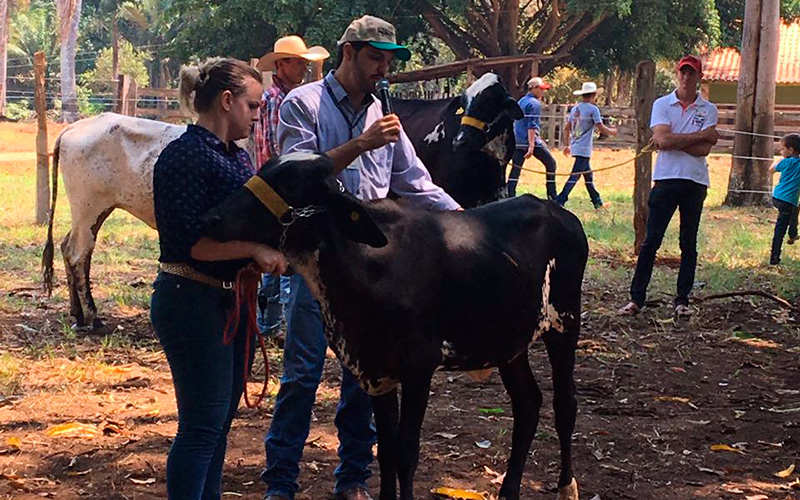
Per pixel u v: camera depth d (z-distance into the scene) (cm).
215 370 394
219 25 3212
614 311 940
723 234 1438
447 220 448
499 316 449
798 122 2888
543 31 3397
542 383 718
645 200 1220
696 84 898
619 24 3472
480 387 705
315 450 571
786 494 518
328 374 733
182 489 392
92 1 6819
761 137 1848
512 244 459
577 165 1695
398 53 472
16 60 5869
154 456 557
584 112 1675
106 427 597
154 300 395
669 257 1217
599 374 741
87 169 817
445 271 433
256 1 3056
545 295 476
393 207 432
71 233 836
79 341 807
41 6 6556
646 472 546
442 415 635
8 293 960
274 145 753
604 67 3616
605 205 1780
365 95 480
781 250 1286
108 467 540
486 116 850
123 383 701
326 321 419
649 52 3506
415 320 422
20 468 536
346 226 400
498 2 3378
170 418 628
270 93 752
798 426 629
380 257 416
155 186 385
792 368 770
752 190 1856
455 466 546
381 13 3184
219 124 396
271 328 805
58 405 647
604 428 617
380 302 414
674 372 752
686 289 925
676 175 896
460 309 438
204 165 383
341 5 3025
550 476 537
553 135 3153
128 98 2355
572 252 488
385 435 439
